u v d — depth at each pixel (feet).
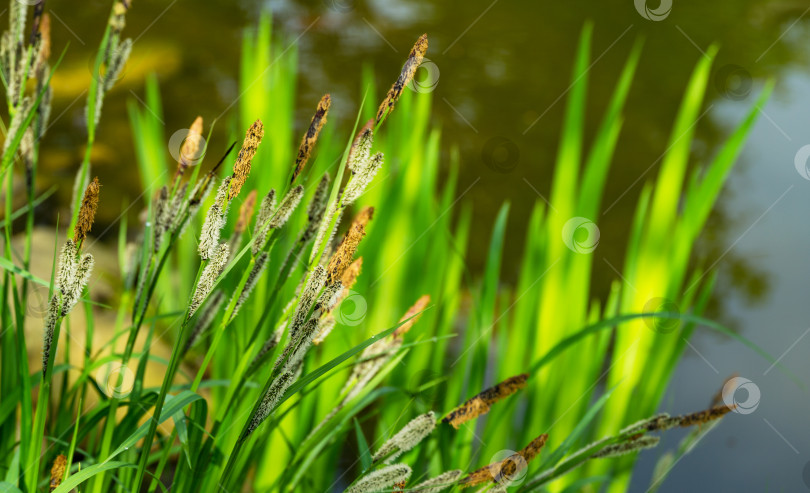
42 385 3.54
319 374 3.50
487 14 17.62
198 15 16.11
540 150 12.22
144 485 4.58
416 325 4.60
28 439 3.64
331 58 14.60
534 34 16.74
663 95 14.48
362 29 16.08
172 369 3.50
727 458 6.70
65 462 3.62
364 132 3.46
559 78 14.83
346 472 5.31
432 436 4.17
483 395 3.66
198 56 14.42
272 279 4.32
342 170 3.49
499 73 14.75
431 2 18.06
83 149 11.43
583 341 4.53
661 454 6.68
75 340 6.88
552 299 4.60
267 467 4.47
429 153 5.03
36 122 3.89
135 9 15.92
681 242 4.59
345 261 3.47
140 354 3.89
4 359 4.02
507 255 9.69
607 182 11.66
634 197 11.31
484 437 4.25
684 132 4.61
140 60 13.84
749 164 12.06
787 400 7.47
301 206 4.33
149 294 3.67
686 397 7.35
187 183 3.62
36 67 3.86
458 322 7.87
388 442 3.59
